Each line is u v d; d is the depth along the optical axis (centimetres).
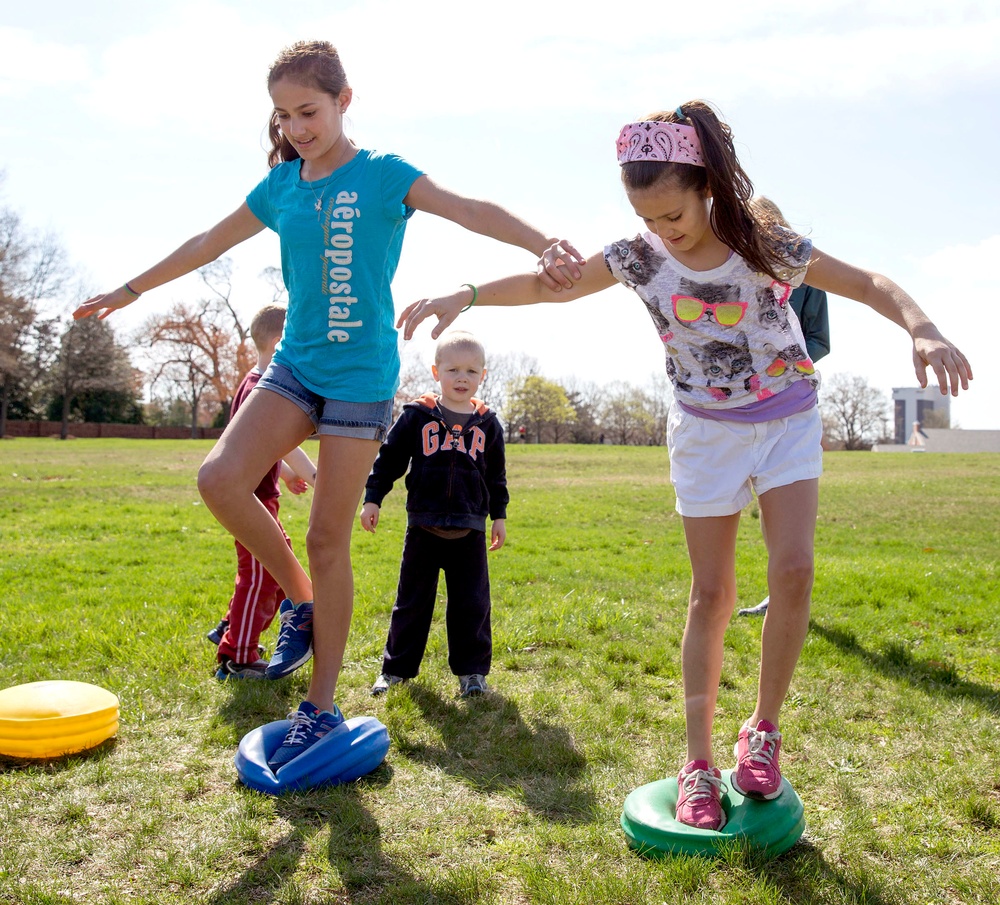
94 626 457
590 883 210
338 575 291
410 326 256
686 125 228
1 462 2098
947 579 627
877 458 2825
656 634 464
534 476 1925
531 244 266
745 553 773
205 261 332
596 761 291
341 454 284
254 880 213
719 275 241
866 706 347
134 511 1111
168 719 327
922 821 247
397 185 286
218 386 5062
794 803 238
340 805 253
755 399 247
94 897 204
